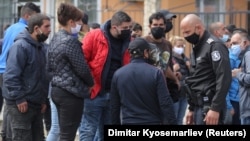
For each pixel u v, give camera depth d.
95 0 24.58
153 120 8.53
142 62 8.62
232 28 13.02
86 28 11.77
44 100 9.96
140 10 23.66
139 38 8.79
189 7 23.23
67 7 9.31
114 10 23.98
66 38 9.16
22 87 9.60
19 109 9.62
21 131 9.75
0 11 26.06
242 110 10.61
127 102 8.59
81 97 9.27
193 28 9.02
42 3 25.23
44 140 10.93
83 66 9.17
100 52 10.01
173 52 13.03
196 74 9.16
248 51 10.54
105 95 10.13
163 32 10.54
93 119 10.20
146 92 8.50
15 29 11.38
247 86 10.41
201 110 9.13
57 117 10.27
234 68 11.40
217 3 23.73
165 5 22.73
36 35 9.73
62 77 9.17
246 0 23.53
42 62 9.84
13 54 9.52
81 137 10.27
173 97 10.94
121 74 8.64
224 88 8.74
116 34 9.98
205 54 8.95
